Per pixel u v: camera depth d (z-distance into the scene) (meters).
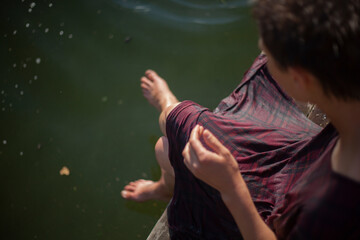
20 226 2.26
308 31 0.68
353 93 0.69
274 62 0.78
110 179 2.34
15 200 2.33
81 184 2.34
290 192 1.00
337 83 0.69
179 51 2.65
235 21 2.68
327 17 0.67
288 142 1.39
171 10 2.77
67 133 2.47
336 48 0.67
